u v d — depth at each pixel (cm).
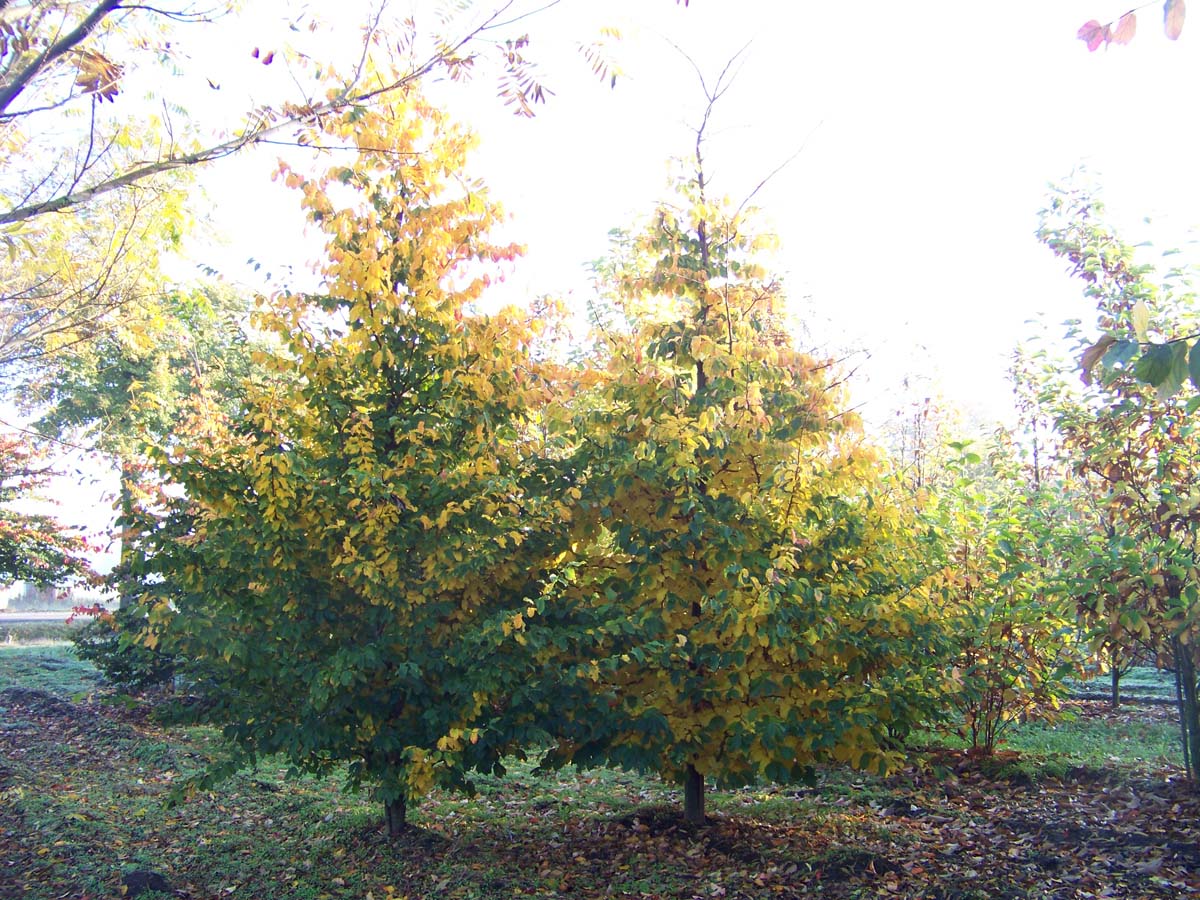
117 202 564
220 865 634
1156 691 1300
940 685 623
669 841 636
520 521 559
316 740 550
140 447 556
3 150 509
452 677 561
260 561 554
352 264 572
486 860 611
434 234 602
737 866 580
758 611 512
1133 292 679
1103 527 757
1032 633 809
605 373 616
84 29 414
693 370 640
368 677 583
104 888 584
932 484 922
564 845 650
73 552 1327
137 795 838
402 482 573
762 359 577
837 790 791
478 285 618
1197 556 614
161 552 566
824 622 534
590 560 622
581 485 586
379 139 603
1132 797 700
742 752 565
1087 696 1238
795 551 562
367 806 772
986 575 801
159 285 625
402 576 569
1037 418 918
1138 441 675
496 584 591
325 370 601
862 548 588
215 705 595
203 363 1303
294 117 469
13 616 2983
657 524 583
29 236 537
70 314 583
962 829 655
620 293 649
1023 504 821
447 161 623
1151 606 636
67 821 732
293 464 528
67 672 1580
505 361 592
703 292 606
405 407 617
